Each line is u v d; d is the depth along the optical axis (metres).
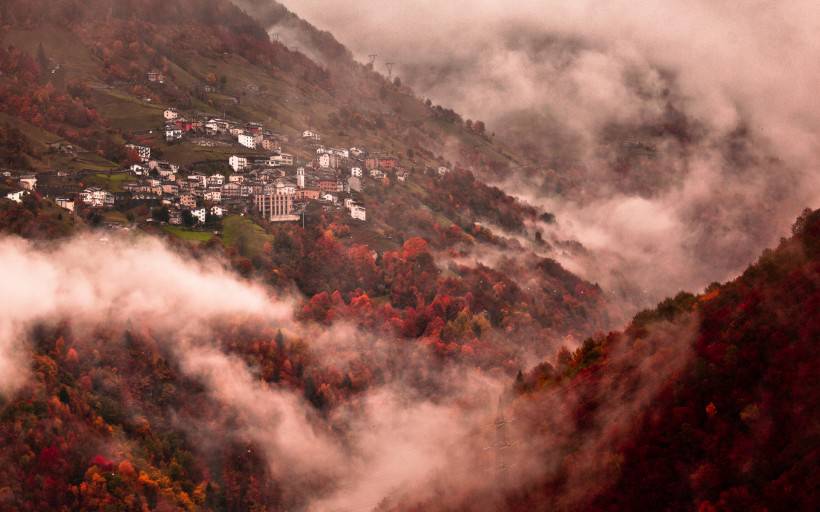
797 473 102.88
